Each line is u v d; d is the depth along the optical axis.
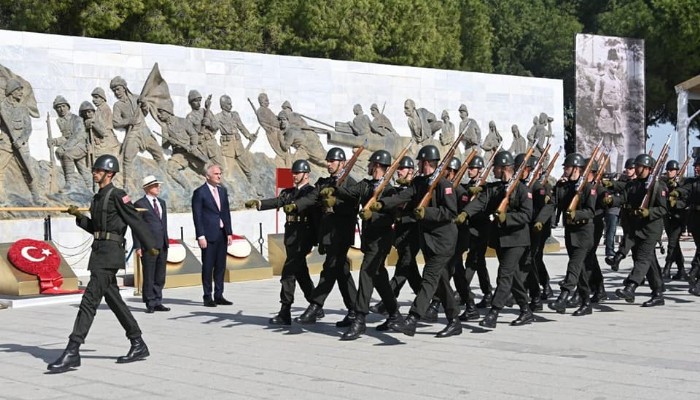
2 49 20.33
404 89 27.59
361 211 10.00
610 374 8.44
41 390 8.17
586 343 10.27
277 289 17.11
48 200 20.69
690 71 46.97
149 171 22.23
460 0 50.97
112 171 9.41
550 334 10.99
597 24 53.44
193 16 34.72
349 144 26.12
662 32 45.66
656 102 48.28
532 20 55.34
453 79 28.77
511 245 11.41
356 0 40.56
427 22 44.59
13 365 9.48
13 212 20.23
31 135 20.66
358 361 9.32
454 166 12.73
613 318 12.39
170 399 7.70
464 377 8.40
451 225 10.43
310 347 10.26
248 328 11.86
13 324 12.69
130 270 21.64
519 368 8.80
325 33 40.09
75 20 31.05
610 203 13.27
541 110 31.03
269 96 24.70
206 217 14.38
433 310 12.21
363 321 10.79
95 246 9.31
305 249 11.97
